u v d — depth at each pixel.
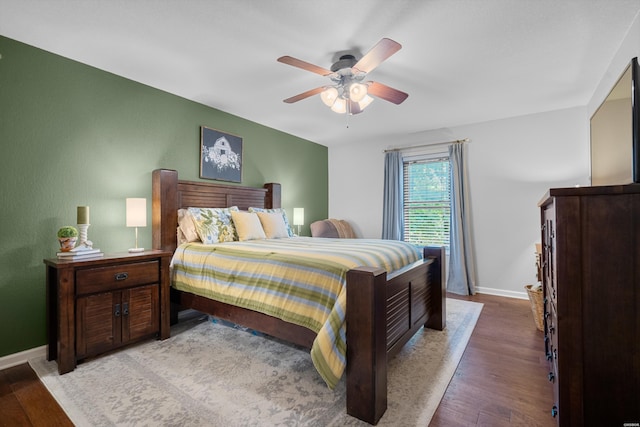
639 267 1.04
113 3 1.83
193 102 3.44
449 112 3.80
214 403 1.69
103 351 2.22
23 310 2.25
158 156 3.11
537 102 3.47
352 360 1.59
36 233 2.31
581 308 1.11
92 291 2.18
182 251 2.80
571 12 1.90
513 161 3.99
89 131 2.61
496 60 2.50
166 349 2.39
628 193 1.04
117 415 1.59
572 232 1.12
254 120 4.14
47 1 1.80
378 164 5.14
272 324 2.04
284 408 1.65
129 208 2.63
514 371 2.05
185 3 1.83
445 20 1.98
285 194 4.72
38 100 2.33
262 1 1.80
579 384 1.12
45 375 2.01
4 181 2.18
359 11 1.89
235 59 2.50
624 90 2.22
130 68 2.66
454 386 1.88
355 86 2.25
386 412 1.62
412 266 2.38
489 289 4.14
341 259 1.91
